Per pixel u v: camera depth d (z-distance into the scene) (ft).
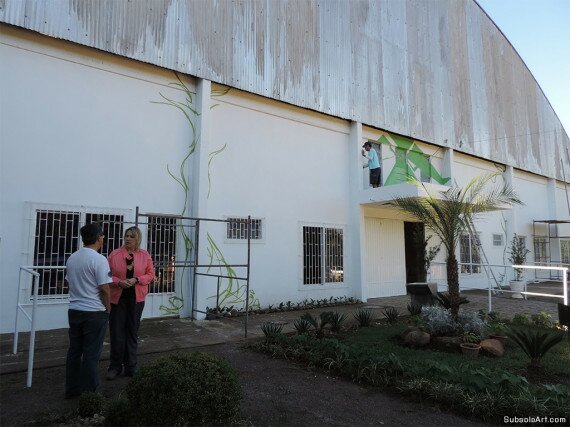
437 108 52.16
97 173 26.81
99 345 14.15
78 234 25.85
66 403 13.73
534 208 70.90
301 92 37.70
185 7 30.86
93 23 26.61
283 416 13.38
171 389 11.31
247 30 34.40
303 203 37.81
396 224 47.57
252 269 33.58
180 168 30.42
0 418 12.53
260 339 23.21
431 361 17.89
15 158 24.00
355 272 41.04
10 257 23.41
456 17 57.52
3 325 23.00
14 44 24.40
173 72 30.55
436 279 50.37
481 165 59.88
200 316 29.25
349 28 42.98
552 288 58.23
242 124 34.19
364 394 15.61
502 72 65.41
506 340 23.52
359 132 42.24
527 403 13.47
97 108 27.17
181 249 29.94
